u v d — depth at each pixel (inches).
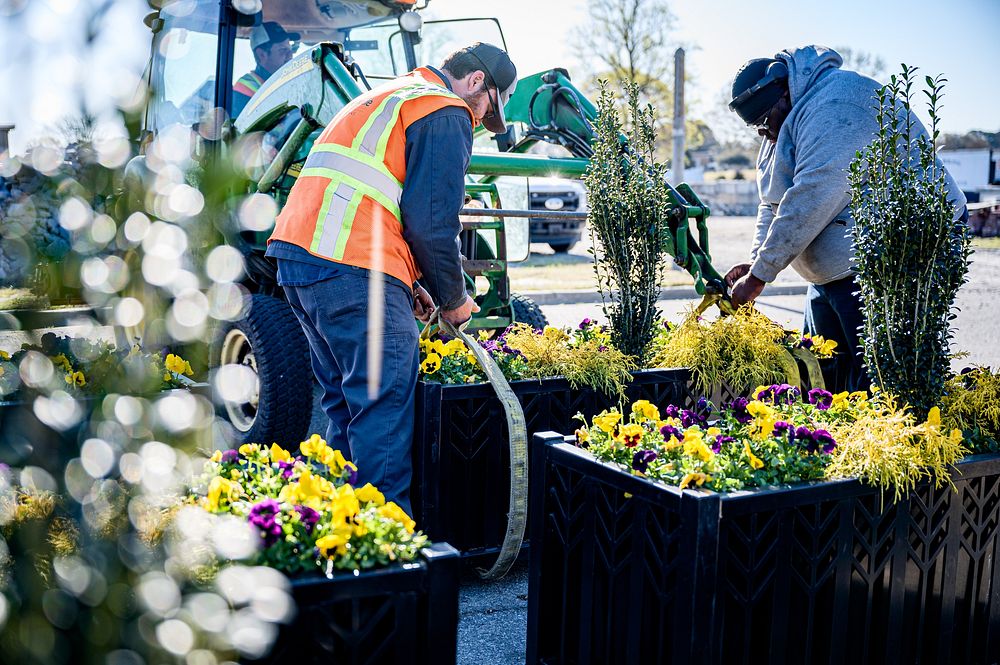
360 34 206.5
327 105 148.6
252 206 35.7
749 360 133.7
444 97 110.0
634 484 79.7
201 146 37.3
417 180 107.9
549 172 168.4
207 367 36.7
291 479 73.7
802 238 133.6
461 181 109.2
